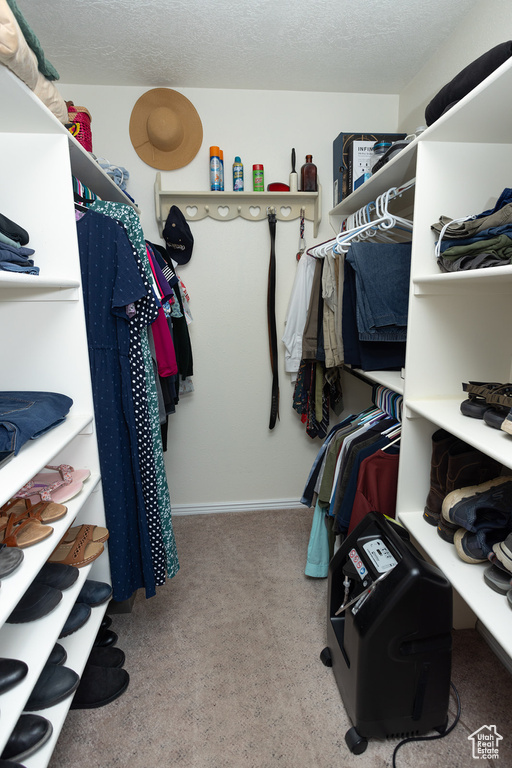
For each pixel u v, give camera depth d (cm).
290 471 252
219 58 183
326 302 182
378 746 115
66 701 106
